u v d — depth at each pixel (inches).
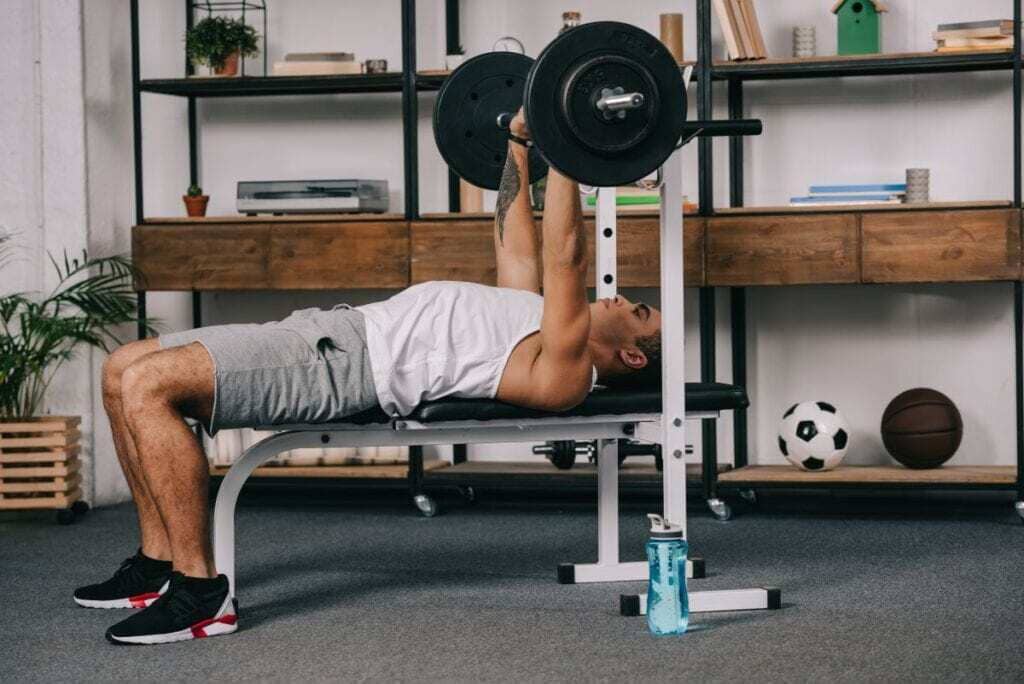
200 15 181.5
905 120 167.3
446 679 87.2
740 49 158.7
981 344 167.6
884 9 159.5
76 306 168.4
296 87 167.3
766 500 171.6
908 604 108.0
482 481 162.9
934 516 158.4
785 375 172.2
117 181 175.2
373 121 179.3
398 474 164.4
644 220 155.8
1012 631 98.3
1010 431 167.0
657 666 89.6
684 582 99.6
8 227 169.6
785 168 170.2
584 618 104.7
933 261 150.0
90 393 170.2
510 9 175.8
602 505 120.7
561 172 94.5
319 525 155.5
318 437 106.9
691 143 173.6
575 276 100.9
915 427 157.1
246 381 99.7
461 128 123.6
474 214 158.7
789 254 153.1
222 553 106.0
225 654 94.5
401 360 103.9
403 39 161.2
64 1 167.8
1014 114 150.4
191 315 182.2
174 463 97.7
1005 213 148.6
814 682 85.0
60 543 145.5
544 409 106.0
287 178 181.3
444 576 123.2
